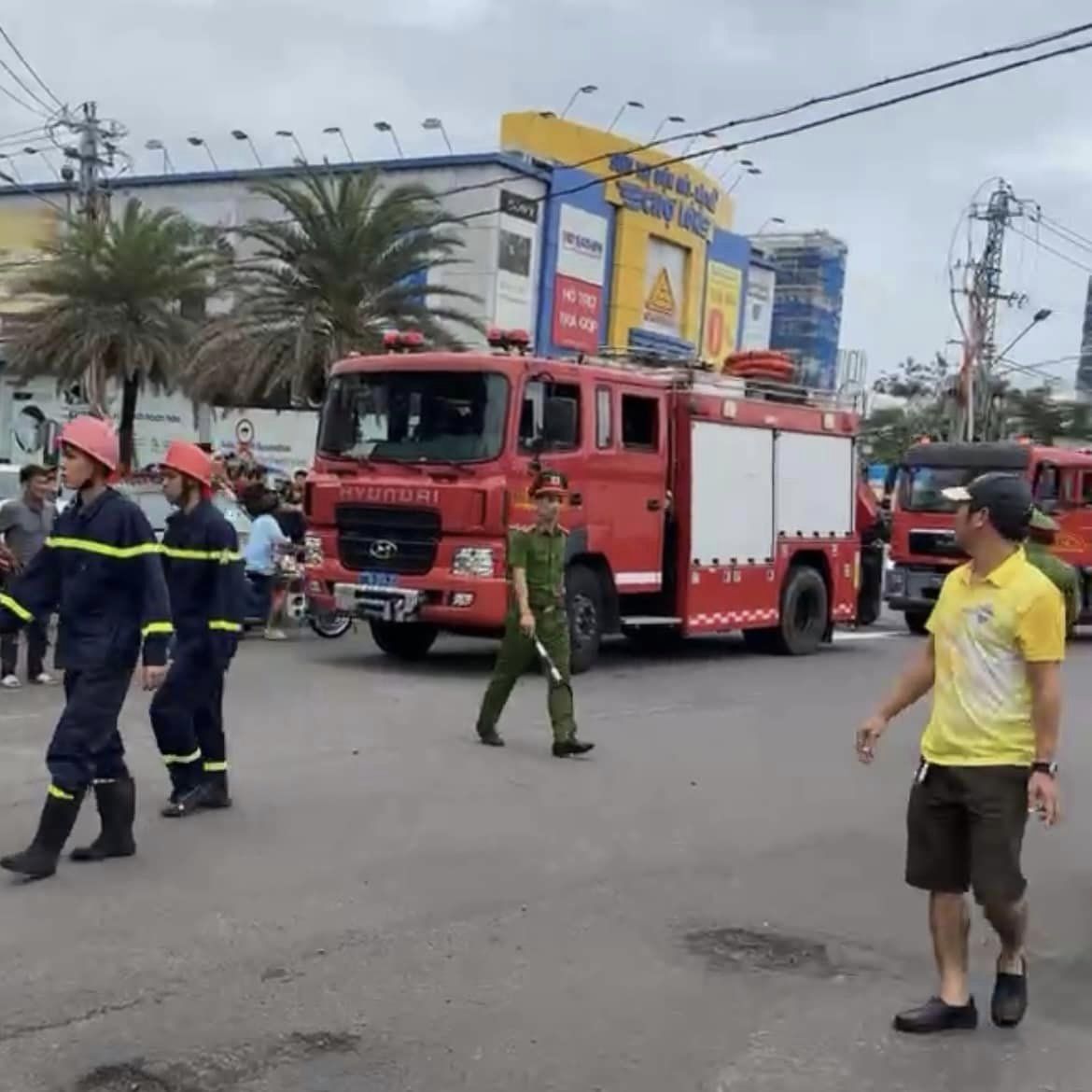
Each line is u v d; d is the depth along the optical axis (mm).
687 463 15305
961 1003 5258
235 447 34188
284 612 16422
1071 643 21969
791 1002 5512
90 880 6586
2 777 8562
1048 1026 5352
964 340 49562
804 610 17391
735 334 59719
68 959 5574
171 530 7758
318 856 7188
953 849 5125
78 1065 4656
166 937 5887
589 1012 5320
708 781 9531
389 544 13719
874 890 7121
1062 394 68938
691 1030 5184
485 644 16594
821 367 85438
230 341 32031
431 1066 4770
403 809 8250
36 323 35125
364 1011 5227
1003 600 4891
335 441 14250
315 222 31672
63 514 6695
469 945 6000
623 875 7184
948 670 5031
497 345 14320
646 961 5914
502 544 13320
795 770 10102
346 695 12180
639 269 51719
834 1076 4828
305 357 31094
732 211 59906
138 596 6668
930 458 21641
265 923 6125
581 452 13992
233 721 10695
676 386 15414
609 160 50062
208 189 49500
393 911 6387
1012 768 4926
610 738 10875
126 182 50594
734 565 16031
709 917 6574
